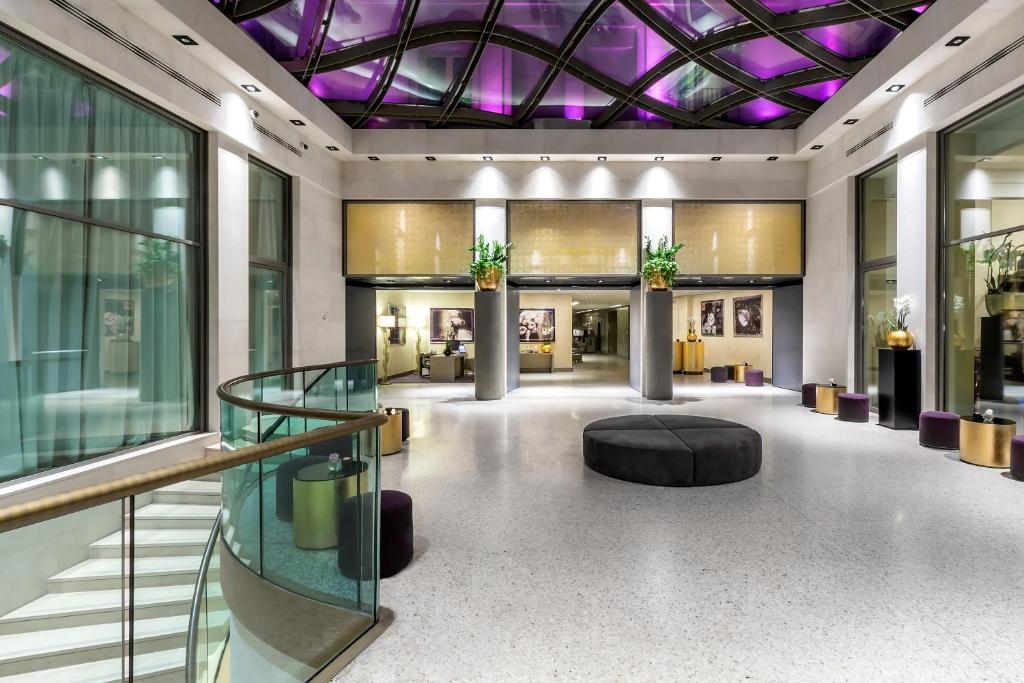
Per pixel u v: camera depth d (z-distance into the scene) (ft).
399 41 26.68
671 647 8.36
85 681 11.22
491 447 22.27
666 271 35.70
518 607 9.59
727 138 35.99
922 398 25.64
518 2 25.46
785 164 37.68
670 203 37.83
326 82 31.27
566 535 12.86
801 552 11.82
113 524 7.03
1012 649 8.27
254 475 9.65
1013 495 15.69
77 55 16.79
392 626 9.02
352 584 9.12
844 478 17.51
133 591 7.00
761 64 29.30
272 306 30.78
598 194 37.65
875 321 30.73
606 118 35.35
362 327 41.91
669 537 12.69
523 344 62.08
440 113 34.24
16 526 4.98
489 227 37.73
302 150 32.12
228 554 10.02
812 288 36.88
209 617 10.87
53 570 7.54
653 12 25.07
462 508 14.78
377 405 27.09
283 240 31.91
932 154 25.17
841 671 7.76
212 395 23.35
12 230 15.11
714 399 36.91
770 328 49.62
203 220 23.70
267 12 23.17
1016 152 21.21
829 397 30.50
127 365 19.29
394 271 37.99
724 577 10.67
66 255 16.85
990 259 22.49
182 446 20.81
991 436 18.76
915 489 16.29
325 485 9.33
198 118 22.44
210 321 23.63
